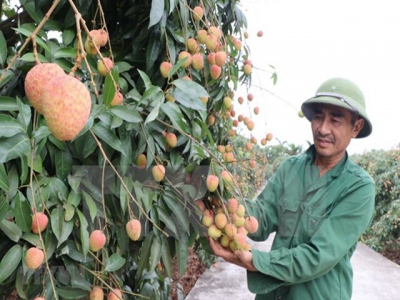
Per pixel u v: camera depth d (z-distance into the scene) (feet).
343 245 4.11
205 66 3.92
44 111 1.91
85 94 2.01
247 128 5.22
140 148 3.31
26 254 2.53
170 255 3.54
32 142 2.52
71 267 3.00
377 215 17.97
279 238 4.69
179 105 3.46
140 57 3.71
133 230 2.95
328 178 4.49
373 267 12.97
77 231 3.04
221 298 9.91
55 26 3.25
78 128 1.97
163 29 3.40
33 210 2.69
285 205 4.68
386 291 11.00
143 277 4.66
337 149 4.38
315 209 4.39
